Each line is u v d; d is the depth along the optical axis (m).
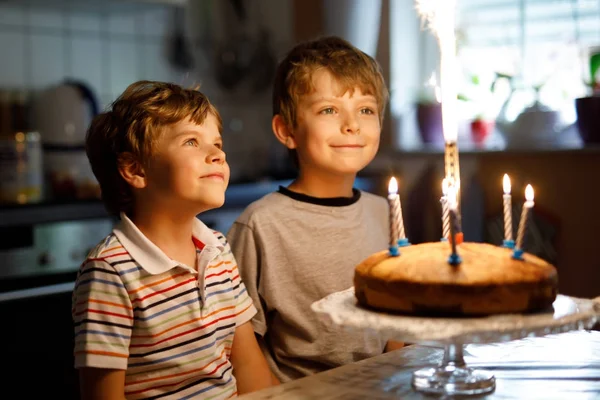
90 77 3.27
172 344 1.09
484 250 1.03
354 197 1.48
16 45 3.05
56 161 2.86
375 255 1.08
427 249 1.04
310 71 1.39
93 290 1.05
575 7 2.90
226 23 3.66
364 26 3.32
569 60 2.83
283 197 1.42
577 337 1.27
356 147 1.39
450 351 1.05
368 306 1.02
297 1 3.49
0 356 1.74
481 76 3.05
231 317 1.20
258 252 1.38
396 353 1.19
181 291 1.11
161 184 1.12
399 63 3.35
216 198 1.11
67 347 1.79
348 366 1.11
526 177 2.58
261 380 1.25
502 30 3.10
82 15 3.22
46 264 2.51
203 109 1.15
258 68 3.66
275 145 3.70
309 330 1.37
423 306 0.95
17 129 2.98
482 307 0.94
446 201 1.10
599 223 2.41
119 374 1.05
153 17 3.43
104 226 2.68
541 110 2.74
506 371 1.07
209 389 1.13
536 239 2.53
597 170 2.41
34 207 2.54
